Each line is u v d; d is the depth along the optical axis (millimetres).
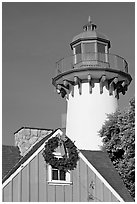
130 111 34438
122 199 24000
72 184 23344
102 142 37281
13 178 21875
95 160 26094
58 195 22844
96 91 38812
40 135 30438
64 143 23500
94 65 38688
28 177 22250
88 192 23625
